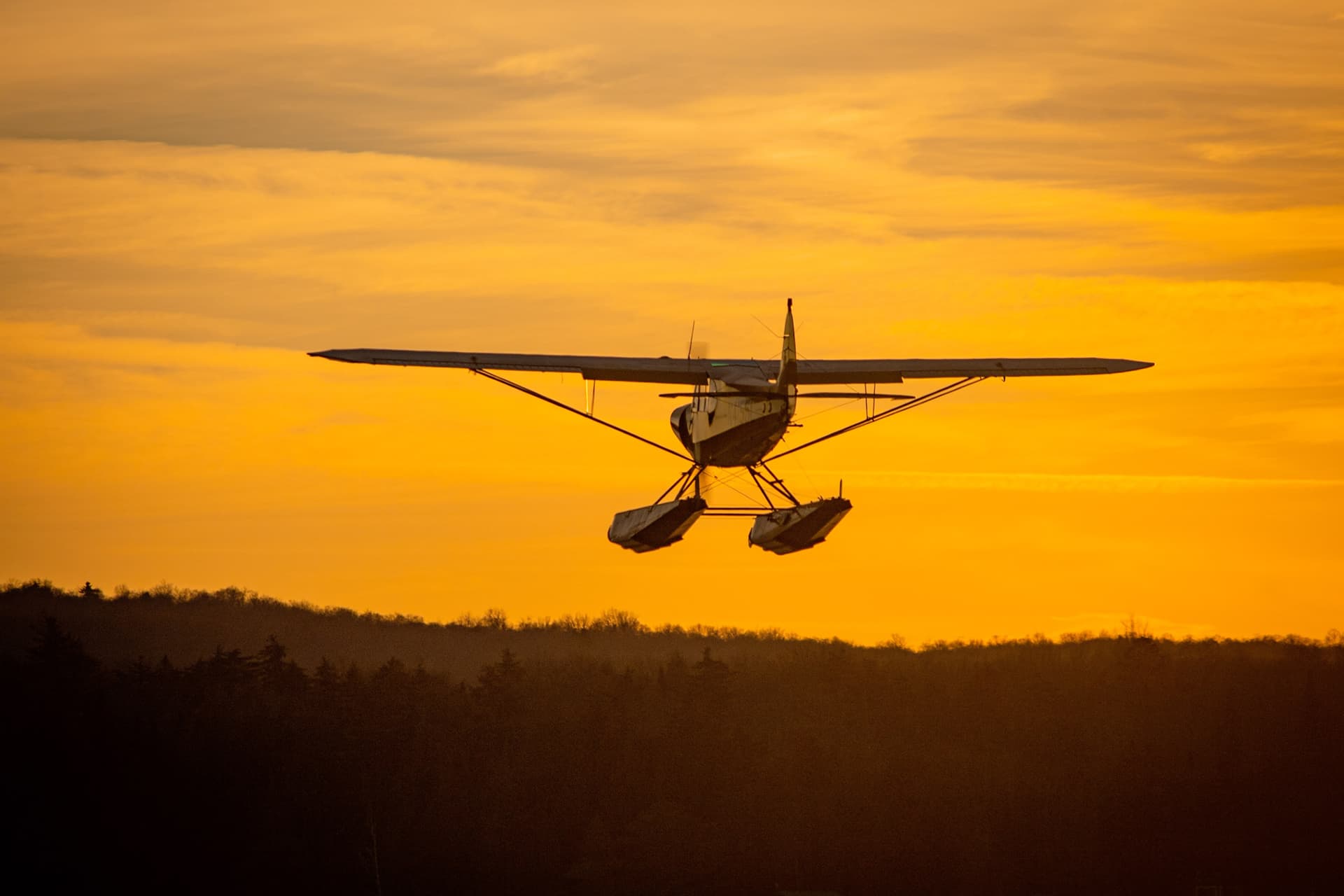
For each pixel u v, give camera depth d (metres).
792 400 106.56
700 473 115.31
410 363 113.38
